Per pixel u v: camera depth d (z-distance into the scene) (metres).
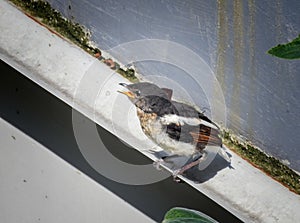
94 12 2.30
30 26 2.14
